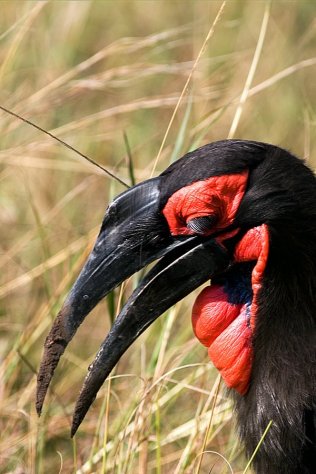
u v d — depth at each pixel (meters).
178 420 11.08
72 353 12.37
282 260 8.68
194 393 11.28
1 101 13.48
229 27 15.92
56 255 12.33
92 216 13.77
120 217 8.77
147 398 10.21
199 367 10.88
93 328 12.65
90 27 16.61
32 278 12.12
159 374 10.40
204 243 8.77
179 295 8.88
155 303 8.87
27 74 14.83
